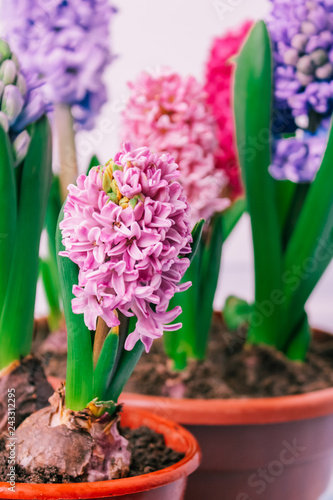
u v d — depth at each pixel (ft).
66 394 1.51
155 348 2.43
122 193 1.38
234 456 1.98
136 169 1.38
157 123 2.09
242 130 2.22
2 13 2.19
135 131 2.13
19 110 1.63
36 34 2.17
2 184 1.63
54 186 2.18
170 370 2.22
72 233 1.40
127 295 1.36
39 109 1.66
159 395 2.17
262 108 2.19
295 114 2.23
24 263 1.68
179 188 1.42
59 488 1.42
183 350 2.24
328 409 2.03
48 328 2.58
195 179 2.10
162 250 1.38
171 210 1.39
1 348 1.68
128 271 1.36
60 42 2.16
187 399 2.00
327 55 2.17
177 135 2.10
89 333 1.50
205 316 2.24
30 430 1.52
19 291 1.68
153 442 1.70
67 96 2.18
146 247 1.37
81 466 1.48
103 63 2.24
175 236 1.40
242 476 2.01
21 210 1.67
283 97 2.22
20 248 1.67
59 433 1.49
